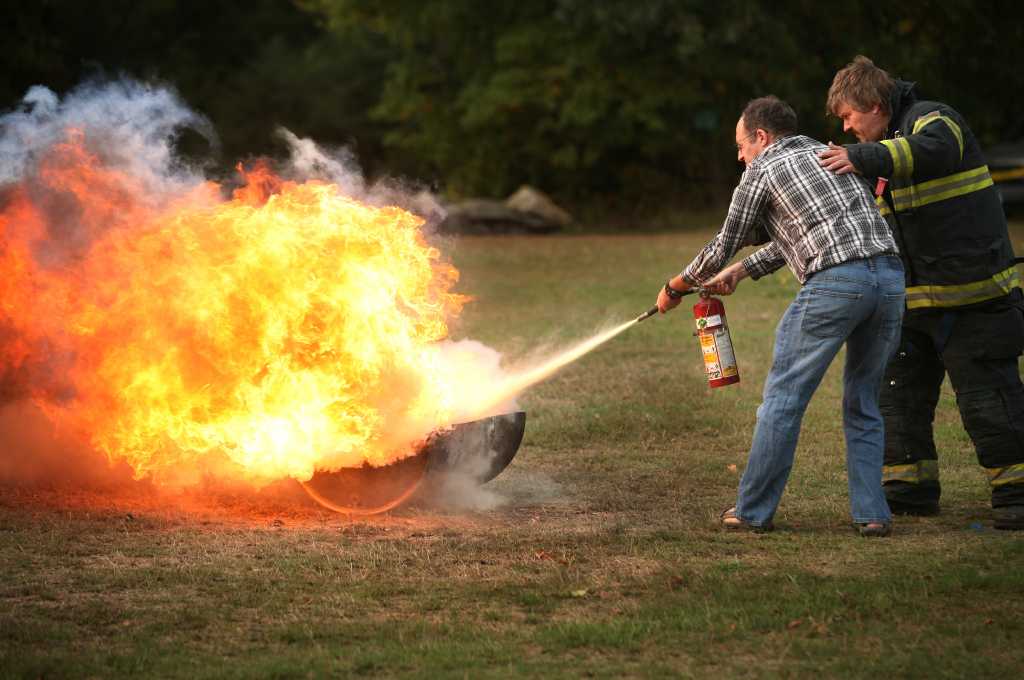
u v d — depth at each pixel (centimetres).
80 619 1404
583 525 1814
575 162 9694
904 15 8875
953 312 1830
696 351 3516
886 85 1802
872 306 1711
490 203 8388
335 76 11419
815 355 1720
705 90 9356
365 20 9912
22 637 1340
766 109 1792
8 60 7875
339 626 1379
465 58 9881
